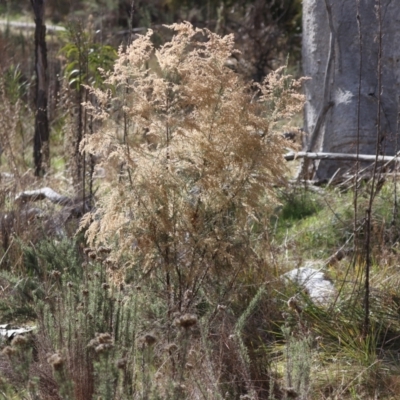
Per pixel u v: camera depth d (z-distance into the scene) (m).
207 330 5.14
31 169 11.24
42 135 12.06
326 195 9.57
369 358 5.73
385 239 7.86
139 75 5.67
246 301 6.34
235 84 5.78
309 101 11.74
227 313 5.73
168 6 23.39
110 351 4.29
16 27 24.08
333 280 7.04
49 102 14.55
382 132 10.58
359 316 6.25
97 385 4.47
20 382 4.74
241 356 4.97
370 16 10.81
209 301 5.76
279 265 7.31
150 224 5.58
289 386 4.70
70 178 10.55
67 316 5.09
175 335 5.35
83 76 10.63
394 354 5.92
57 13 25.59
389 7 10.69
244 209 5.67
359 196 8.42
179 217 5.64
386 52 10.75
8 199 9.34
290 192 9.72
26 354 4.29
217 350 5.34
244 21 21.53
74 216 8.70
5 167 12.07
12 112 12.96
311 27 11.61
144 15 21.17
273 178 5.75
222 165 5.55
